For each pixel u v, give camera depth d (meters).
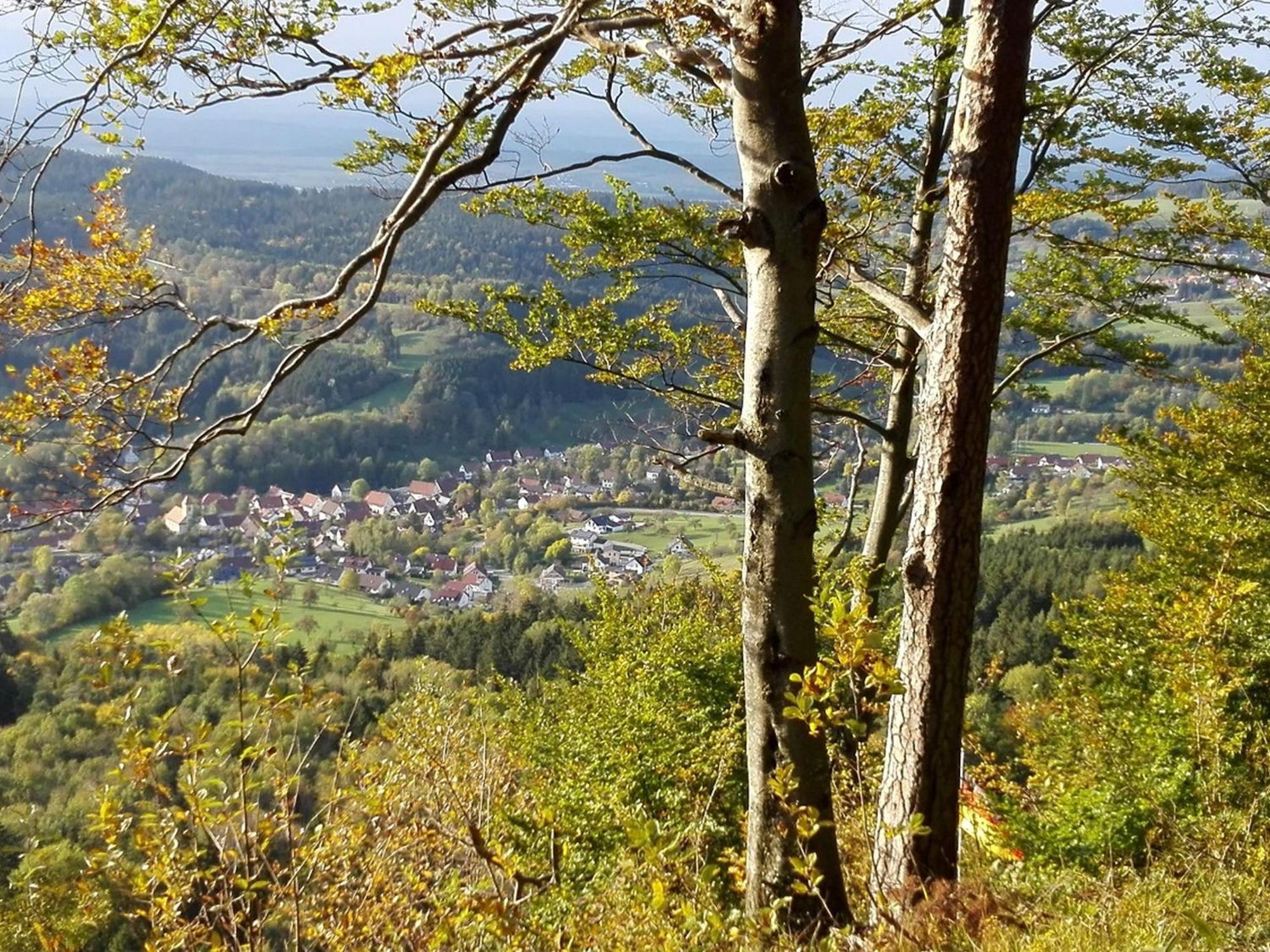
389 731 5.86
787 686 3.49
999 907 3.11
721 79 3.47
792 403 3.41
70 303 3.63
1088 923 2.93
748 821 3.67
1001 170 3.43
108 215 3.70
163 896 2.93
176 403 3.90
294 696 3.08
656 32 4.15
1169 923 2.89
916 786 3.64
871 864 3.88
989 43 3.37
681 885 3.38
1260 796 4.48
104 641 2.87
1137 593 10.89
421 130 3.90
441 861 4.73
